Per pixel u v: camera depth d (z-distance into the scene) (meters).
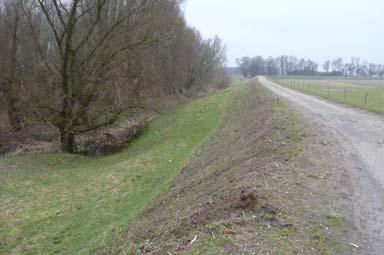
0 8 30.50
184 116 35.19
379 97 37.38
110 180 17.05
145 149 24.23
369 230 6.67
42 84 26.81
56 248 10.90
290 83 71.25
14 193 15.59
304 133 14.58
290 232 6.43
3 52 29.41
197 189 11.94
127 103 27.70
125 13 25.61
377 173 9.88
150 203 13.29
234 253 5.72
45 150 25.56
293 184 8.76
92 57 25.09
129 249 7.98
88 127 26.56
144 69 35.78
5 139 27.23
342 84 78.69
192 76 62.94
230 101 39.06
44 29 29.50
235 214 7.30
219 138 21.36
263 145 13.31
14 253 10.77
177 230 7.80
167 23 33.19
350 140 13.70
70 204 14.33
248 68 163.62
